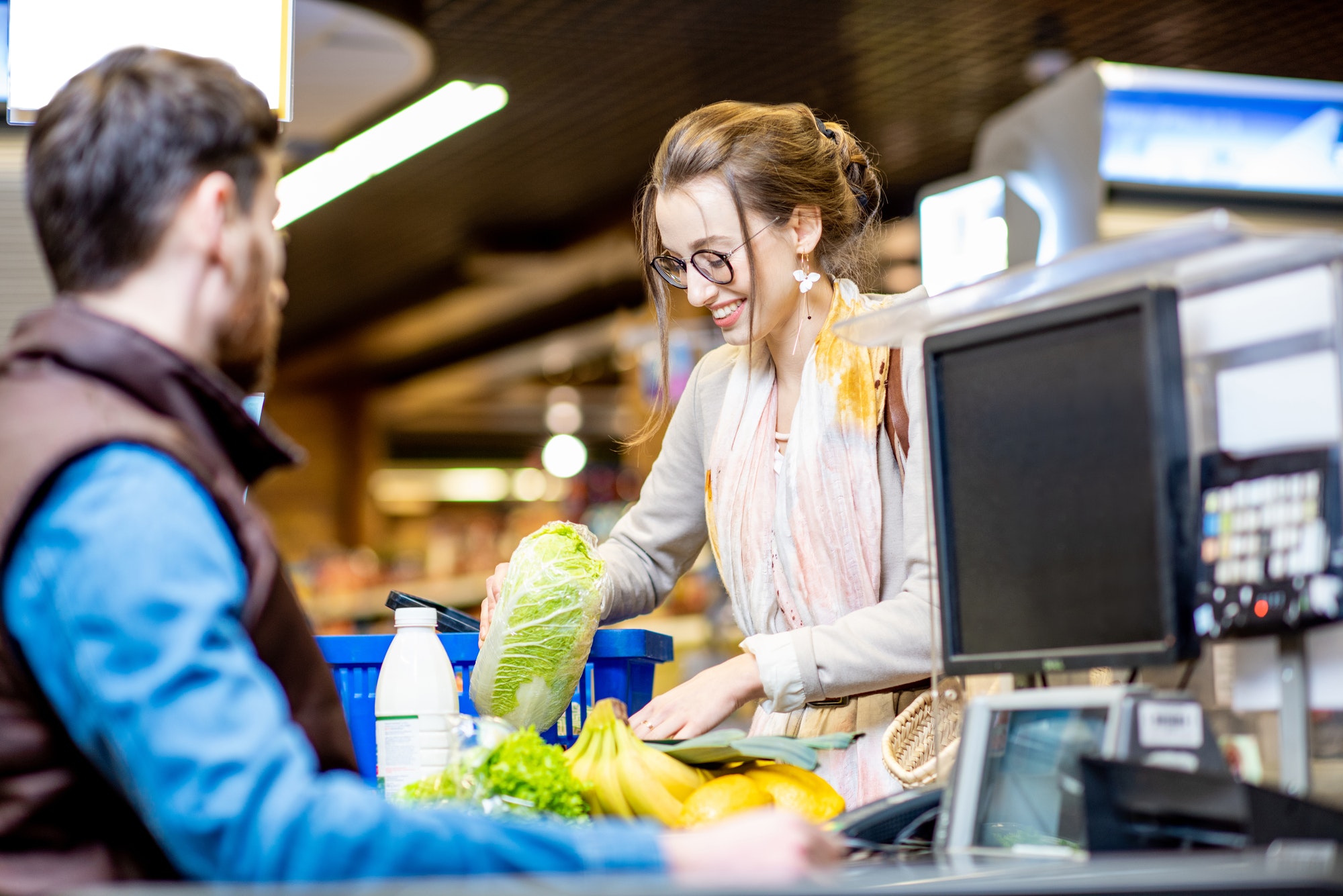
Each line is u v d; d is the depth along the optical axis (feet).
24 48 6.33
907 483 6.31
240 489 4.08
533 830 3.49
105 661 3.26
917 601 6.10
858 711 6.62
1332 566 3.72
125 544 3.30
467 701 6.43
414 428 57.41
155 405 3.68
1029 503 4.28
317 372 47.09
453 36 19.33
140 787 3.27
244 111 3.87
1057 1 18.69
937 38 19.99
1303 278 3.83
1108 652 4.00
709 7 18.63
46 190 3.76
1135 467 3.99
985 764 4.15
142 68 3.81
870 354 6.69
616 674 6.69
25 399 3.56
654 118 23.32
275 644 3.96
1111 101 16.75
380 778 5.59
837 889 3.13
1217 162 17.25
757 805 4.88
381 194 27.55
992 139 18.61
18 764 3.49
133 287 3.79
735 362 7.36
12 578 3.41
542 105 22.53
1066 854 3.79
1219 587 3.92
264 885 3.21
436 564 40.04
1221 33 20.04
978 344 4.45
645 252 7.23
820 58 20.70
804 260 6.81
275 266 4.08
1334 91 17.47
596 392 49.57
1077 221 16.78
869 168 7.36
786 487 6.79
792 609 6.81
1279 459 3.84
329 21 15.94
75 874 3.49
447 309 38.19
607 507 34.14
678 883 3.12
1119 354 4.05
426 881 3.29
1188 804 3.74
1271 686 3.88
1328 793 3.80
